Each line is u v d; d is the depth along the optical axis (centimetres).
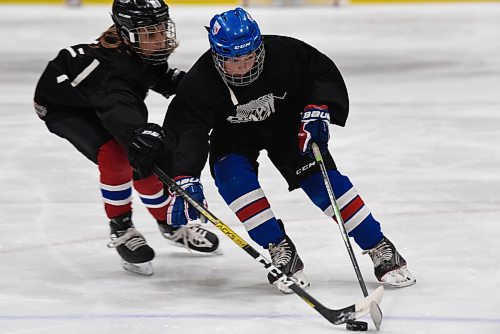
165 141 965
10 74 3198
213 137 1023
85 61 1038
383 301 923
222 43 909
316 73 991
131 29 1005
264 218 981
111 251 1167
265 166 1714
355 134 2022
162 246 1198
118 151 1049
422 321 855
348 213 981
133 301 945
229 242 1209
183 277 1046
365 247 988
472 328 830
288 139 1010
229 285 1009
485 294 942
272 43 985
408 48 4006
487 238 1178
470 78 2981
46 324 866
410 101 2511
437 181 1541
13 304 937
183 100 973
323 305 862
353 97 2612
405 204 1385
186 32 4728
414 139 1945
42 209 1397
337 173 991
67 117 1058
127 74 1030
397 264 973
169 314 894
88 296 966
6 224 1304
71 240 1220
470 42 4225
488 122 2144
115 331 839
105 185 1060
